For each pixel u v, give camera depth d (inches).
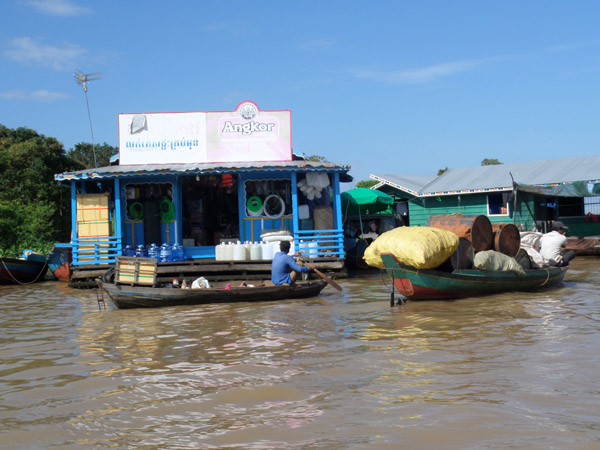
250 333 386.0
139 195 779.4
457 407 228.5
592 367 277.0
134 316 470.3
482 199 1097.4
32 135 1640.0
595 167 1036.5
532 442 194.7
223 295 520.1
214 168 713.0
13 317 490.9
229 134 764.0
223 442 205.0
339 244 732.0
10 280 791.1
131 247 753.0
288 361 307.9
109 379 287.1
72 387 276.1
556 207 1067.9
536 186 911.0
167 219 772.6
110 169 733.3
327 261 725.9
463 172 1203.2
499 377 266.1
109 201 727.7
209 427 219.3
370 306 488.1
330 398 246.2
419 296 495.5
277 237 722.2
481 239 525.3
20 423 230.4
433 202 1151.6
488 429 206.5
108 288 505.0
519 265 523.2
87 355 339.9
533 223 1032.8
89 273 701.9
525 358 296.5
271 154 767.1
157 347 354.0
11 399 260.5
